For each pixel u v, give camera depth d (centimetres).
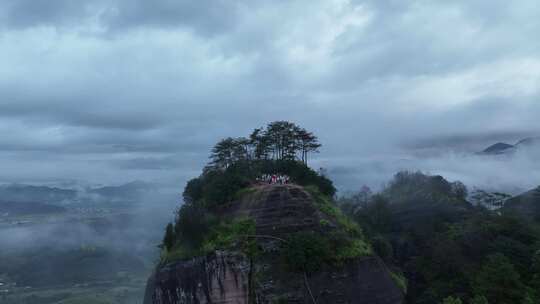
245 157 11988
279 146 11788
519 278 9812
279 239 8338
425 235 12469
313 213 8744
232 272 8119
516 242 11031
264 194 8969
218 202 9562
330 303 7825
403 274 10856
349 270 8150
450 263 10600
